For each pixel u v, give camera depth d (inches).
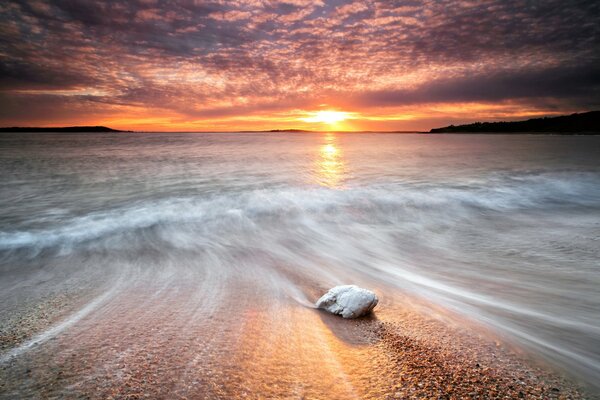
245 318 177.9
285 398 112.9
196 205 531.5
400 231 414.0
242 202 556.1
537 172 936.9
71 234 375.9
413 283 247.3
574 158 1411.2
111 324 168.2
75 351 141.4
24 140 3725.4
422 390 118.1
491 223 449.1
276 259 307.7
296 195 615.8
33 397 111.0
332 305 191.0
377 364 135.3
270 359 137.5
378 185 735.1
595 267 275.3
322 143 3747.5
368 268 286.2
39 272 259.8
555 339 163.2
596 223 437.7
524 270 272.4
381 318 182.5
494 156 1578.5
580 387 124.9
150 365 130.8
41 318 176.2
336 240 378.0
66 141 3503.9
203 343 149.3
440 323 177.2
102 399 110.2
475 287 237.0
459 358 141.5
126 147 2357.3
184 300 203.3
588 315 191.5
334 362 136.4
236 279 247.4
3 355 138.1
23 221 428.8
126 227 409.7
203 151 1987.0
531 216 486.3
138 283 234.7
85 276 250.2
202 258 302.5
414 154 1815.9
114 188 679.7
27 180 759.1
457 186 714.8
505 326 176.1
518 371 133.6
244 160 1371.8
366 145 3147.1
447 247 348.2
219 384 119.5
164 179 808.3
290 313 186.5
